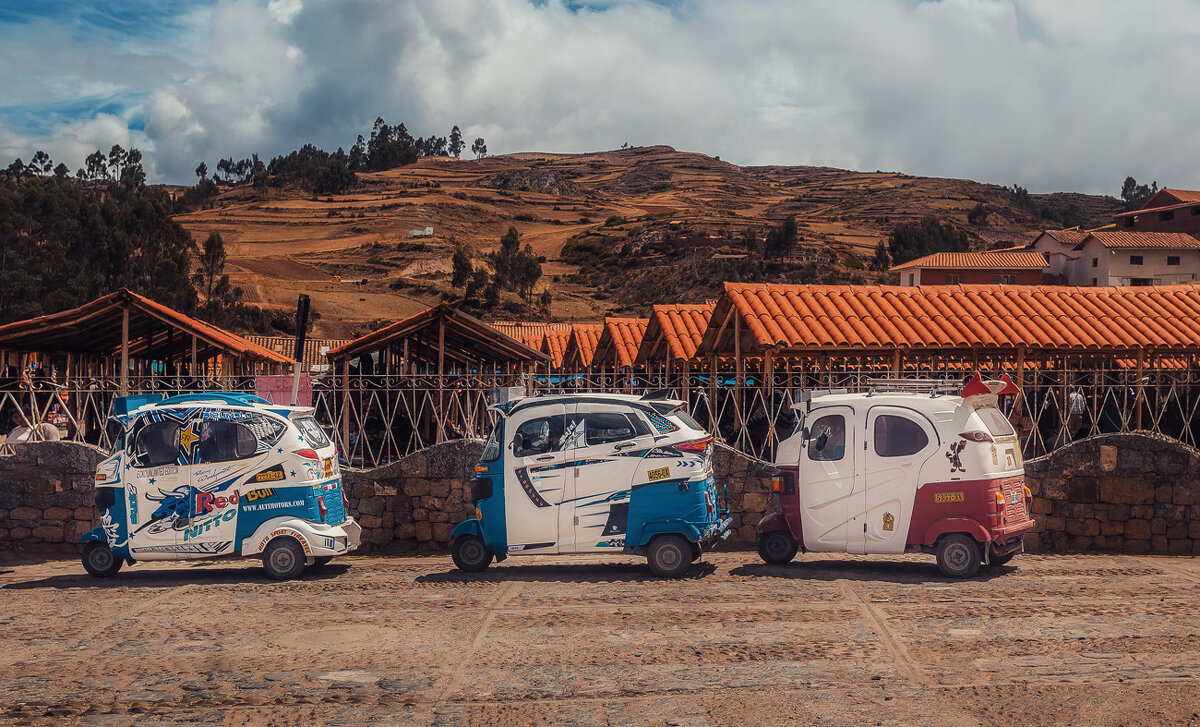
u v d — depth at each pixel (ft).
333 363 73.31
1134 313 67.41
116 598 32.50
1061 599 30.55
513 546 35.63
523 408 36.40
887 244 568.00
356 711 20.75
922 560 38.55
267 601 31.65
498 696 21.63
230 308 300.20
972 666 23.40
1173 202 297.33
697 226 541.75
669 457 35.19
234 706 21.15
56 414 54.13
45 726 19.97
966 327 64.85
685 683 22.36
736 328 67.97
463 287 418.10
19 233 270.26
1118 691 21.45
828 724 19.69
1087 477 40.73
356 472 42.83
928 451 34.81
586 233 604.90
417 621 28.53
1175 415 72.79
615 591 32.50
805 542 36.37
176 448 35.86
